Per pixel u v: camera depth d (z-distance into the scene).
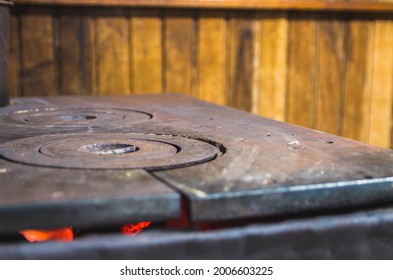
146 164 0.90
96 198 0.77
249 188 0.82
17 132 1.12
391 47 1.92
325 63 1.89
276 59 1.85
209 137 1.08
